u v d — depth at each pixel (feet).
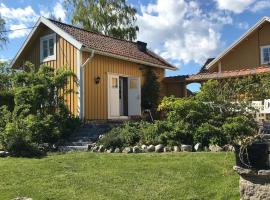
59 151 48.32
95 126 55.93
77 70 63.00
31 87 55.83
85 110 62.39
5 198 28.84
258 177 21.39
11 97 60.13
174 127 45.32
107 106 66.59
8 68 69.87
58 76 57.31
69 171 34.68
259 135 22.09
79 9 121.39
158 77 79.00
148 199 27.32
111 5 122.52
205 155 37.37
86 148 47.98
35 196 28.78
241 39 91.61
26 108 53.21
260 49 90.84
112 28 123.13
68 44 64.80
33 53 70.95
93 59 64.90
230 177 29.76
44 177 33.01
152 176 31.76
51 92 56.95
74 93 62.39
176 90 80.79
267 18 88.48
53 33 67.31
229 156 35.78
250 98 56.08
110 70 68.03
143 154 40.52
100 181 31.27
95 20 121.70
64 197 28.35
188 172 31.91
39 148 47.44
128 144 45.93
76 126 56.03
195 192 28.04
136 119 70.38
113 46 71.87
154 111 75.31
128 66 72.23
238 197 26.25
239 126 42.68
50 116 53.21
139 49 80.38
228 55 94.53
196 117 45.85
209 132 43.06
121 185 30.17
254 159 21.43
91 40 68.28
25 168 36.17
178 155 38.45
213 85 50.16
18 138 45.03
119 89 71.97
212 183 29.35
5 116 51.42
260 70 71.72
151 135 45.60
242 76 72.38
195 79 77.66
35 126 50.85
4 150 45.47
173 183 29.86
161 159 37.09
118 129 49.44
